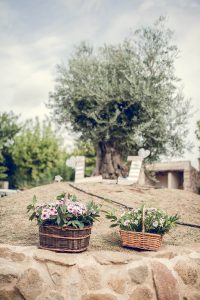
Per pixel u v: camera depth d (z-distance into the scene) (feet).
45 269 13.87
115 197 27.09
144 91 38.22
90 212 15.28
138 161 35.01
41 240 14.78
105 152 42.93
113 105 39.68
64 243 14.47
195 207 26.40
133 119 39.22
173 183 76.48
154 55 41.81
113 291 13.74
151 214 16.52
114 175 42.09
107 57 42.55
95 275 13.84
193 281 14.96
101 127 39.73
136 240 15.72
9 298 13.55
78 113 41.42
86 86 39.40
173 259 15.17
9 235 18.10
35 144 66.13
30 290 13.56
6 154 65.87
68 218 14.64
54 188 29.76
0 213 23.08
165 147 42.57
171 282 14.40
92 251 15.08
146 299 13.87
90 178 34.96
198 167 76.79
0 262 13.99
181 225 21.38
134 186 32.37
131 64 40.22
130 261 14.34
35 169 66.03
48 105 44.09
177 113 42.83
